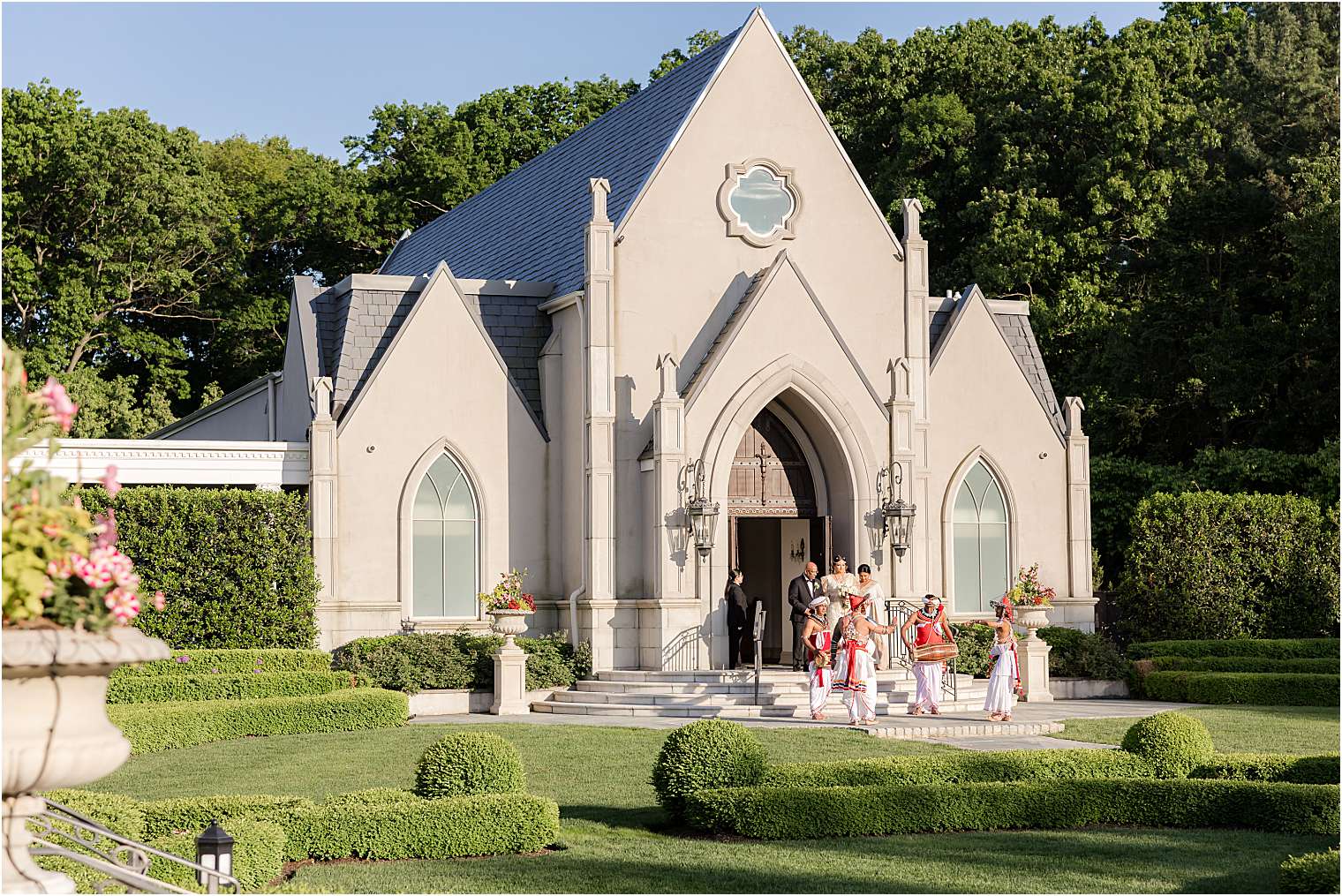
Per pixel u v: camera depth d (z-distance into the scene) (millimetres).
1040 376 36406
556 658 30047
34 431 8703
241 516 28891
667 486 30031
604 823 16891
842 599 26734
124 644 8305
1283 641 32844
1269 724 25625
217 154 65438
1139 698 31750
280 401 36688
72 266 51438
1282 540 35031
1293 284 42219
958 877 14195
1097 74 49406
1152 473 42375
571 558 31609
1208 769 18344
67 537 8430
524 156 60281
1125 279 49438
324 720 24766
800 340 31297
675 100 33312
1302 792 16609
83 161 49938
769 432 32406
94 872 11602
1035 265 47531
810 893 13445
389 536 30719
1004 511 34781
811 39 58719
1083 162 49688
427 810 15000
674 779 16625
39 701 8086
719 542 30625
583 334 30953
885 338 33000
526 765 20531
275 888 11828
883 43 56250
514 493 31797
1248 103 47031
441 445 31234
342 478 30453
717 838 16047
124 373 57188
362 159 60531
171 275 53188
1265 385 43500
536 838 15312
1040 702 30453
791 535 33562
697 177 31766
